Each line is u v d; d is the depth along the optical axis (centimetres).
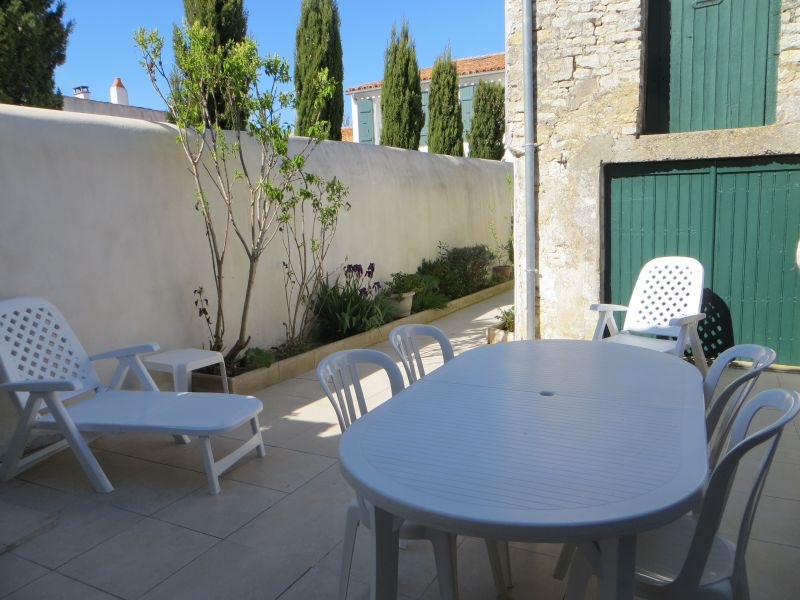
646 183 560
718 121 543
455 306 888
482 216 1080
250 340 571
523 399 229
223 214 537
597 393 236
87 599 235
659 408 217
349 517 214
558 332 595
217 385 488
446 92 1285
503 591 228
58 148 399
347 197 708
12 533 284
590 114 555
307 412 459
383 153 800
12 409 374
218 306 505
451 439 189
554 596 232
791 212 513
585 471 164
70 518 299
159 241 476
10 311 351
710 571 174
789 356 532
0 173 365
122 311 446
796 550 257
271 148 577
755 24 520
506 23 576
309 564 256
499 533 138
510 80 581
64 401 393
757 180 521
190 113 471
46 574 252
